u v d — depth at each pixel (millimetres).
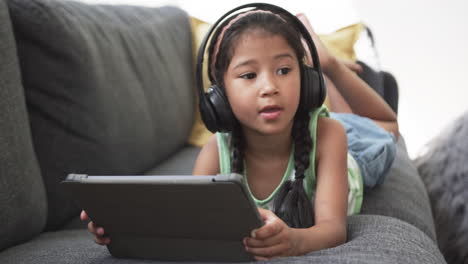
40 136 1110
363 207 1146
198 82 817
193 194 593
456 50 2330
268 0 2174
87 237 1011
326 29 2127
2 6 958
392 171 1387
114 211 686
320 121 921
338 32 1874
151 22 1700
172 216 649
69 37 1130
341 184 862
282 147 902
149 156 1476
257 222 612
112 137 1256
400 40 2377
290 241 687
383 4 2355
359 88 1463
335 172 868
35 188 975
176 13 1919
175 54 1764
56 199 1130
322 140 895
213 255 690
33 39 1092
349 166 1105
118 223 711
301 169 862
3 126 898
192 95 1866
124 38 1457
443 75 2369
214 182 568
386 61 2404
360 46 1845
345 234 798
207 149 972
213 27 802
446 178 1474
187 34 1916
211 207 608
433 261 693
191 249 696
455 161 1464
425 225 1126
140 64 1492
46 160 1116
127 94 1363
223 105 814
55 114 1126
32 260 790
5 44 939
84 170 1172
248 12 904
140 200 639
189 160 1623
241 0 2213
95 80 1196
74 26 1173
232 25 815
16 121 936
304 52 836
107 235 751
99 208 693
